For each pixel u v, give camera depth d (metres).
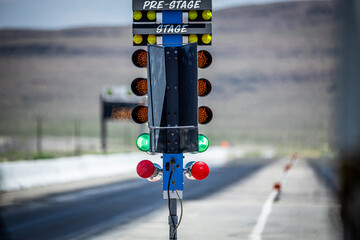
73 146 184.00
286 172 97.12
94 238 33.62
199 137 20.27
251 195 61.19
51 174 74.25
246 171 105.81
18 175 66.31
